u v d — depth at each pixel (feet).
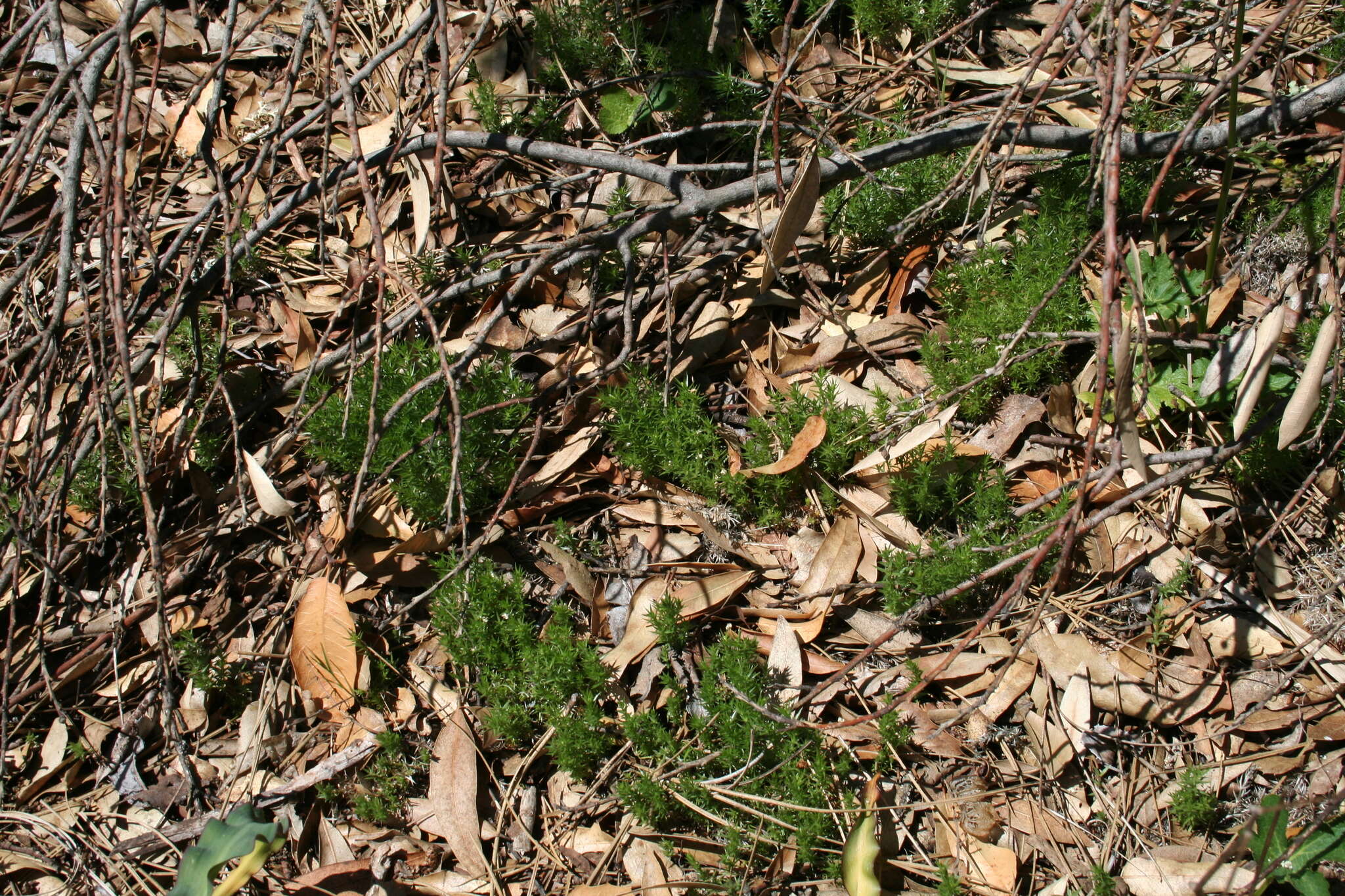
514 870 3.67
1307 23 4.48
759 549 3.96
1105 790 3.71
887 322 4.19
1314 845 3.51
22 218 4.38
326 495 4.05
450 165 4.52
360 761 3.76
